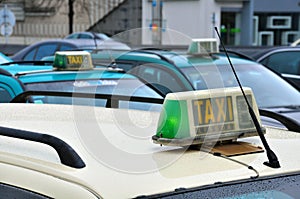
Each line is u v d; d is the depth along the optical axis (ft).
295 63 47.70
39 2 177.27
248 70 34.53
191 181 9.31
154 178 9.38
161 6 164.45
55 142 9.70
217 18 160.45
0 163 10.37
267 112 17.76
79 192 9.06
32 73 27.04
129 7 169.17
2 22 98.58
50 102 23.67
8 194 9.91
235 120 11.09
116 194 8.86
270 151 10.27
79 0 160.45
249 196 9.22
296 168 10.21
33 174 9.77
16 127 12.09
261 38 179.52
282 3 179.93
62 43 63.26
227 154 10.54
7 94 24.56
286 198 9.36
